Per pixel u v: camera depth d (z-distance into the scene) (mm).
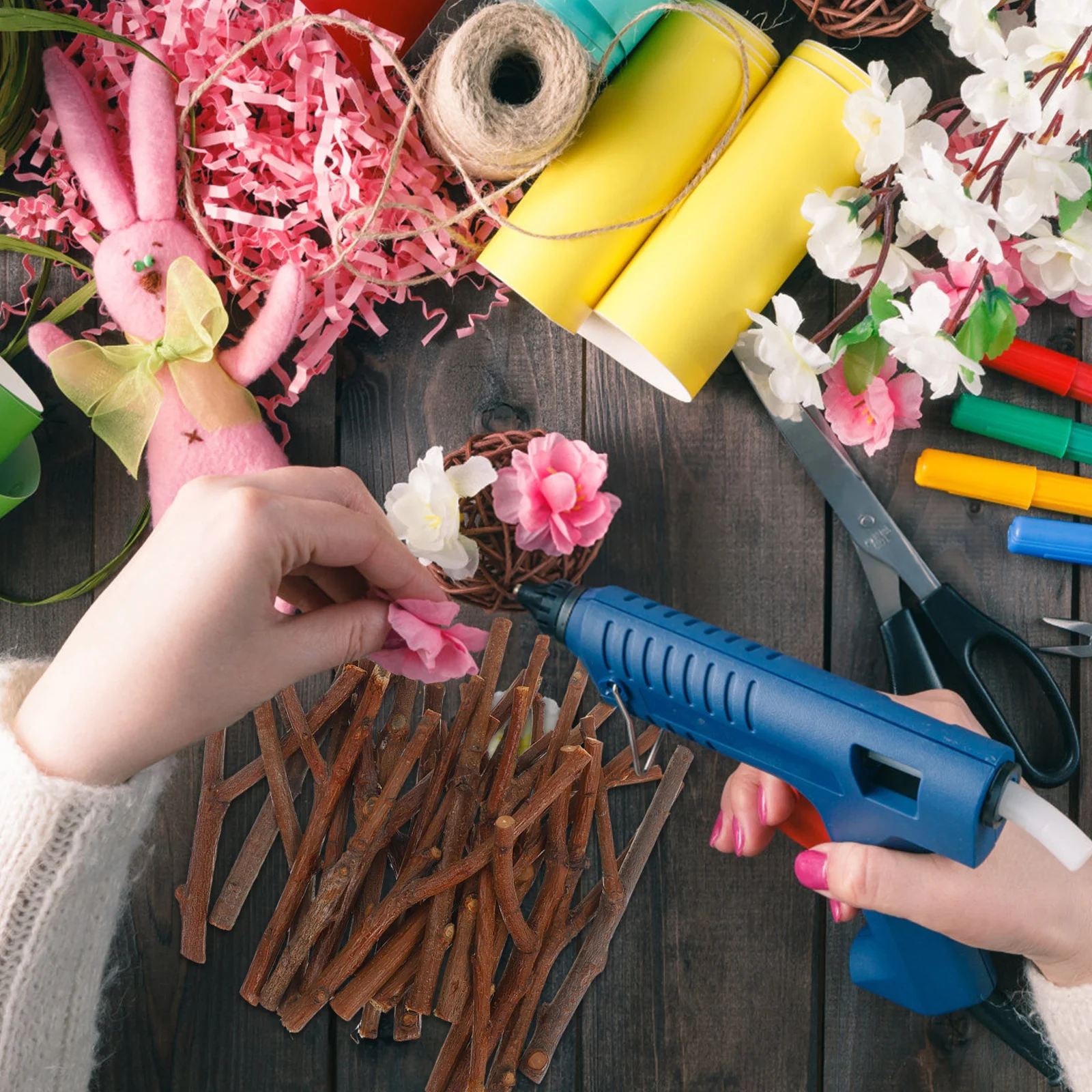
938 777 525
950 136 749
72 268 762
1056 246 689
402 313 777
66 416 762
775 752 594
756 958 777
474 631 598
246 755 756
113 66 723
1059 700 734
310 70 724
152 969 746
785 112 678
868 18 725
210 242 702
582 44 661
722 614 786
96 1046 730
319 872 724
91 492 763
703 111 678
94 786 529
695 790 779
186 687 513
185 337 685
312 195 739
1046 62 639
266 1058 749
